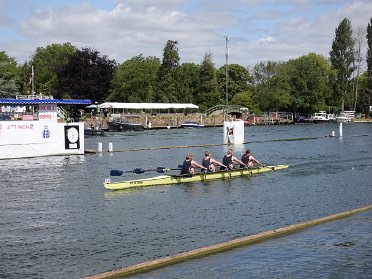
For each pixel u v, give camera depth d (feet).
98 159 189.37
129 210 97.55
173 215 92.84
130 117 441.27
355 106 605.73
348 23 578.25
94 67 476.13
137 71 537.65
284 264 65.36
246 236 78.59
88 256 69.46
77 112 235.61
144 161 184.03
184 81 570.87
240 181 131.44
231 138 263.70
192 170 130.62
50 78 629.51
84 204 103.60
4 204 104.37
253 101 561.43
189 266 64.59
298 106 555.69
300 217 91.30
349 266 64.64
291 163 175.11
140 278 60.70
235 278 60.75
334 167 163.22
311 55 629.51
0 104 192.34
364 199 108.06
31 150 192.13
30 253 71.00
